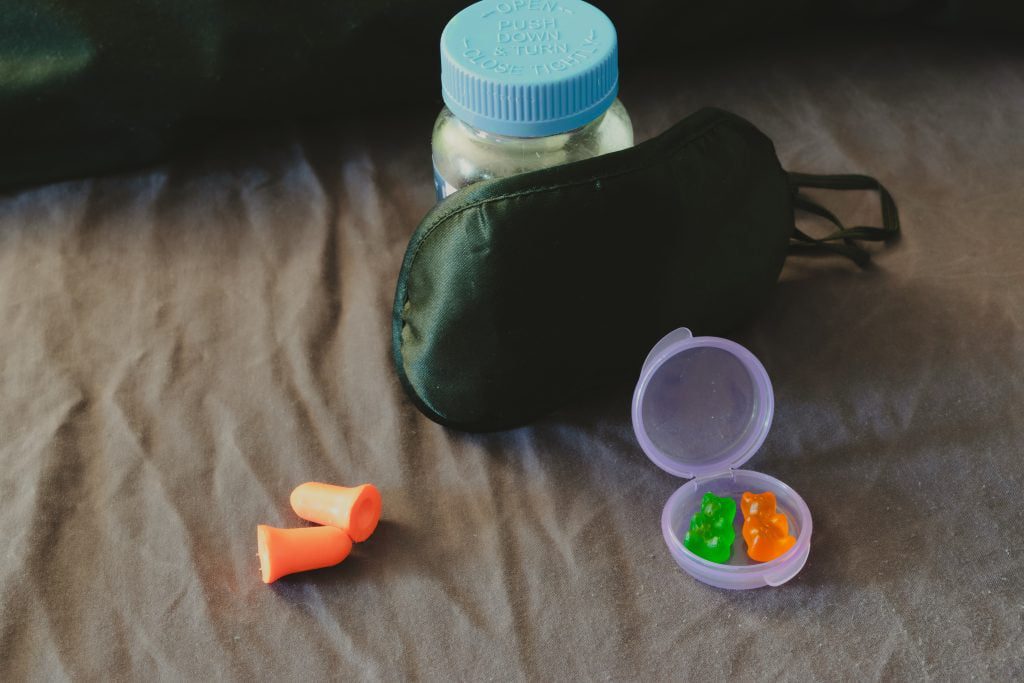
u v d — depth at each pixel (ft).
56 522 2.85
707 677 2.53
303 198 3.89
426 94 4.16
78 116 3.73
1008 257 3.54
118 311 3.46
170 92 3.76
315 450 3.04
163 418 3.12
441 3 3.79
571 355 2.97
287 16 3.70
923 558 2.75
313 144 4.11
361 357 3.30
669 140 2.96
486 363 2.89
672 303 3.05
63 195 3.87
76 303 3.49
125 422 3.11
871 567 2.74
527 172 2.88
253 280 3.57
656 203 2.90
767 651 2.58
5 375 3.25
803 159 3.97
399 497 2.93
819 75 4.31
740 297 3.22
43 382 3.22
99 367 3.28
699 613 2.66
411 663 2.57
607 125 3.14
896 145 3.99
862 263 3.53
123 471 2.98
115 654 2.60
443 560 2.79
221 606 2.69
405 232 3.75
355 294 3.52
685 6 4.10
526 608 2.67
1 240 3.71
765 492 2.91
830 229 3.73
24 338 3.36
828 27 4.47
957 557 2.75
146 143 3.88
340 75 3.93
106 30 3.59
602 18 2.91
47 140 3.78
